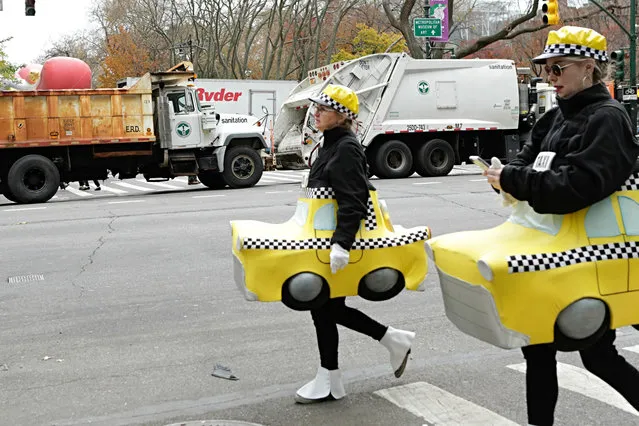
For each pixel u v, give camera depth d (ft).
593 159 9.40
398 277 13.65
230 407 14.26
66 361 17.49
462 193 50.62
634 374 10.64
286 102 72.43
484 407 13.83
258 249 12.99
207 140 64.69
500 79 72.95
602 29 163.94
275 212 43.37
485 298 9.90
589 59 9.80
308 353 17.57
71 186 81.71
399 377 15.23
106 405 14.62
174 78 63.52
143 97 61.31
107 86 193.26
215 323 20.45
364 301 22.45
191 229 37.40
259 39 203.82
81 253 31.73
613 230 9.93
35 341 19.25
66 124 59.26
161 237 35.22
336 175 12.92
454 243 10.73
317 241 13.12
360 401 14.32
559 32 10.00
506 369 16.03
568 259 9.76
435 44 106.52
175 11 176.24
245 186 65.92
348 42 178.09
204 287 24.94
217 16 156.35
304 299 13.16
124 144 61.87
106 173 64.13
